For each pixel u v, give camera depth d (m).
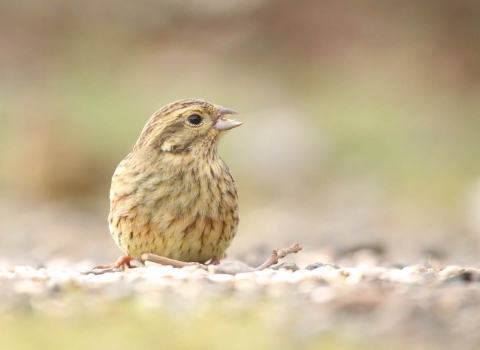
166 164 7.36
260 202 18.62
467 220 15.88
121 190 7.40
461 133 21.72
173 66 27.62
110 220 7.58
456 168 20.02
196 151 7.46
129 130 22.22
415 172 19.89
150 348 4.75
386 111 23.28
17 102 24.00
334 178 19.84
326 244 11.89
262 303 5.55
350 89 25.36
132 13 29.75
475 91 25.25
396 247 11.47
